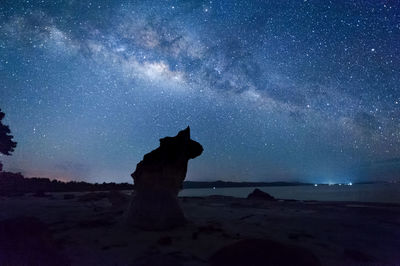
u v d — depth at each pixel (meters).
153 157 7.41
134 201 7.25
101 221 7.43
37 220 4.81
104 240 5.48
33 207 11.91
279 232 6.41
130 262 4.08
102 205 13.18
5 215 9.15
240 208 12.24
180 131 8.08
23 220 4.62
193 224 7.33
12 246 3.92
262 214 9.86
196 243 5.22
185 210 11.06
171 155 7.54
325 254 4.59
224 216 9.25
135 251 4.67
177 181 7.64
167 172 7.39
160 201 6.98
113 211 10.03
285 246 4.07
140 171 7.48
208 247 4.93
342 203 15.02
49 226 7.01
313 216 9.29
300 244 5.25
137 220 6.77
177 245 5.07
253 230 6.62
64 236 5.82
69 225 7.08
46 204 13.55
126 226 6.86
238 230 6.59
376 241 5.59
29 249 3.93
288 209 11.84
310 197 25.30
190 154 8.03
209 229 6.45
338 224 7.57
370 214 9.81
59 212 10.04
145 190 7.16
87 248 4.86
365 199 20.69
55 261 3.86
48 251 4.04
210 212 10.41
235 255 3.94
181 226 6.95
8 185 26.42
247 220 8.32
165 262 4.05
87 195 18.00
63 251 4.64
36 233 4.43
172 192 7.43
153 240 5.48
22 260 3.67
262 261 3.80
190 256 4.37
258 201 16.94
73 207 11.98
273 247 4.04
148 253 4.53
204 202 15.79
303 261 3.77
